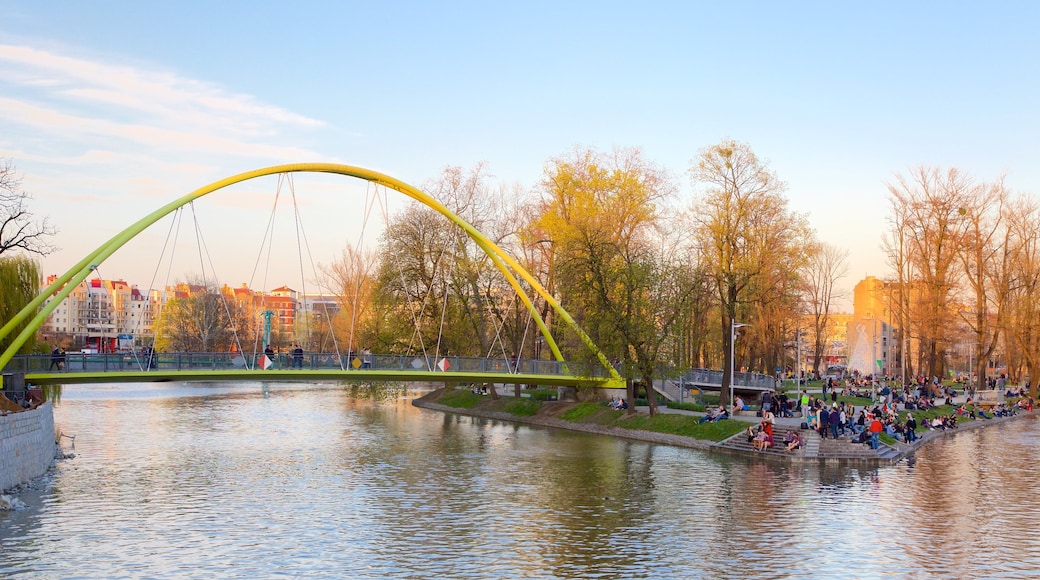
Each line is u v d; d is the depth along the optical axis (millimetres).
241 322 180500
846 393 103688
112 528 40594
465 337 92312
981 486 52625
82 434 74625
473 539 39750
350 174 77750
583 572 34844
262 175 74438
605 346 77625
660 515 44656
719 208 76750
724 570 35250
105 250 65062
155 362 67500
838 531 41438
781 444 64625
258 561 35812
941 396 101375
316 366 72500
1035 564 36281
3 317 65688
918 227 100688
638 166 86750
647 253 79250
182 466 58062
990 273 106500
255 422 88125
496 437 76562
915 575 34719
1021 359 132625
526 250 91688
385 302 90312
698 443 69500
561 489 51438
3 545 37312
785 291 90500
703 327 101688
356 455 64562
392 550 37719
